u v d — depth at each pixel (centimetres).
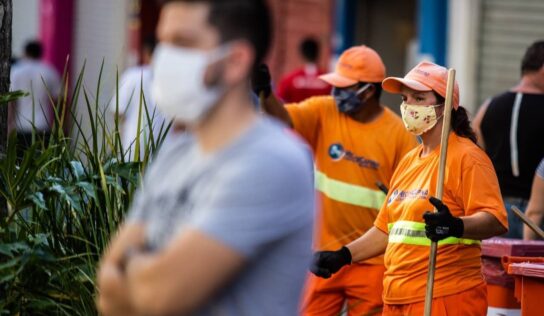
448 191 964
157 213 584
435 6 2553
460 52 2484
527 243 1123
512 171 1480
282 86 2106
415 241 970
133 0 3438
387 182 1259
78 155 945
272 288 568
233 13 559
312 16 3181
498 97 1502
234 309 566
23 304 872
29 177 861
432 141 993
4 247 836
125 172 895
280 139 570
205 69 557
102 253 880
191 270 539
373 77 1259
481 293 973
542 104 1473
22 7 3747
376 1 3028
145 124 1052
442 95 980
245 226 545
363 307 1217
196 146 582
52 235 895
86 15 3572
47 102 2567
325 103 1295
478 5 2453
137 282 551
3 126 932
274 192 552
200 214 551
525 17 2381
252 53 566
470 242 964
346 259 1030
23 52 2752
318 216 1277
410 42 2955
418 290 967
